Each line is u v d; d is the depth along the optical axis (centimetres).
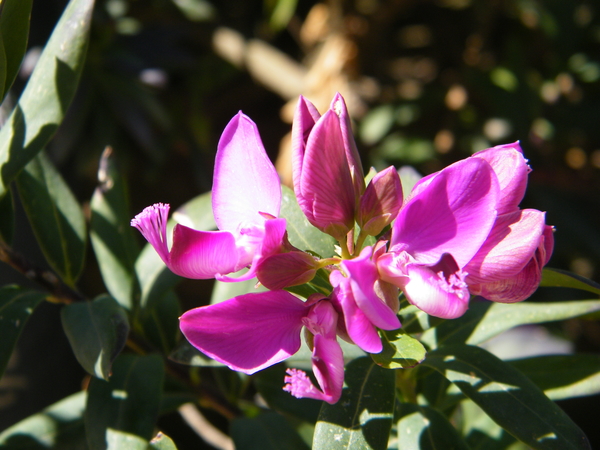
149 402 15
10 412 21
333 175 13
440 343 15
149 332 17
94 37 28
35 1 25
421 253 12
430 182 12
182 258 12
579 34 30
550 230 12
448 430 14
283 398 16
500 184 12
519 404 13
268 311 12
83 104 27
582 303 15
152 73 29
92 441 14
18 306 15
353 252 13
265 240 12
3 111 19
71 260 16
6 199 16
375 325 12
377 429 13
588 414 27
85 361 14
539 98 30
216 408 17
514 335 30
